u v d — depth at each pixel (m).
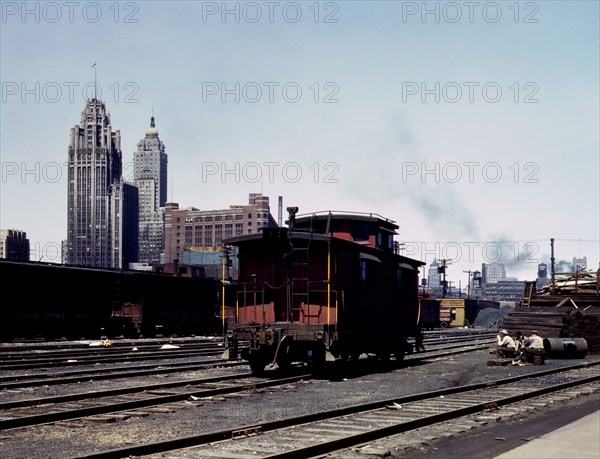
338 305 20.47
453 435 10.91
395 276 25.09
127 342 40.72
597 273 35.59
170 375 20.53
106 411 13.08
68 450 9.84
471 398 15.44
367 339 23.66
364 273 22.59
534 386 18.31
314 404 14.75
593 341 32.81
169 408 13.70
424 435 10.87
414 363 27.06
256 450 9.58
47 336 40.84
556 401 15.09
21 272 38.72
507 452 8.95
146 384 17.95
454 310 99.94
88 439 10.64
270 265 21.14
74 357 27.22
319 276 20.59
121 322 45.81
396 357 26.64
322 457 9.22
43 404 13.92
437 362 27.66
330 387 18.19
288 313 20.53
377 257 23.47
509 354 27.64
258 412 13.53
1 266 37.41
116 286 45.81
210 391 15.80
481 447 9.93
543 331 33.12
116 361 25.73
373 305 23.00
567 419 12.48
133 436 10.91
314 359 20.33
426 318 79.75
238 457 9.05
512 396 14.90
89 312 43.66
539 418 12.73
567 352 30.02
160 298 49.50
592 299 34.94
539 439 9.84
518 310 34.91
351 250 21.50
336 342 20.58
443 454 9.51
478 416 12.77
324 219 24.39
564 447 9.22
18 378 18.78
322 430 11.12
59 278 41.31
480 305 110.94
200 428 11.66
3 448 9.94
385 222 25.38
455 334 63.78
